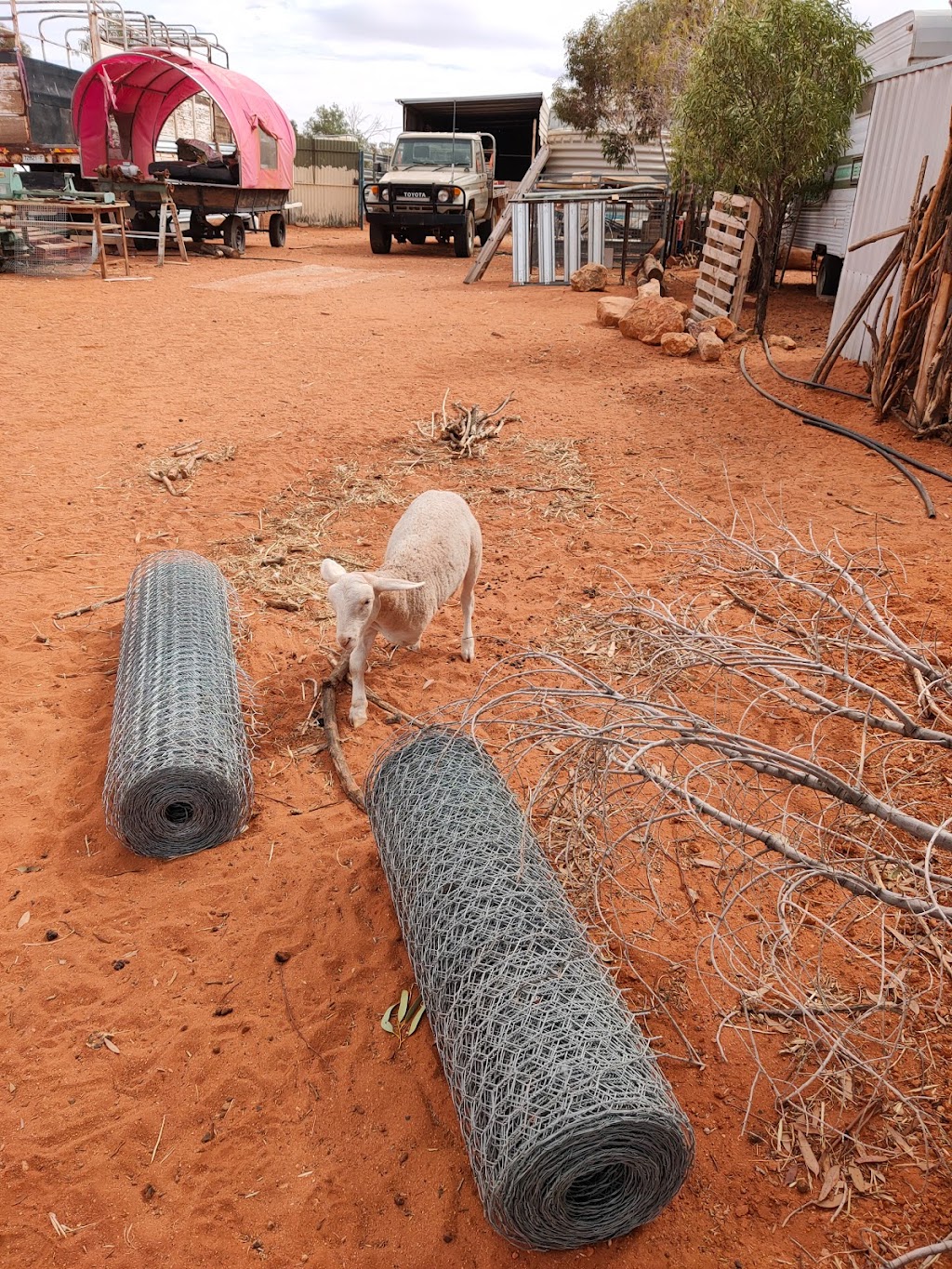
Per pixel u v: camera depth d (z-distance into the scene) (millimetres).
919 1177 2977
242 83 24969
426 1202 2969
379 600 4895
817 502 7969
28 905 4113
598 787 3596
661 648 4586
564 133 27562
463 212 25125
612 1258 2811
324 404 11008
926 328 9234
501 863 3441
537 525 7824
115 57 22875
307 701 5559
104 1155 3127
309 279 21422
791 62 13445
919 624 5875
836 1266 2758
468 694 5547
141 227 26156
